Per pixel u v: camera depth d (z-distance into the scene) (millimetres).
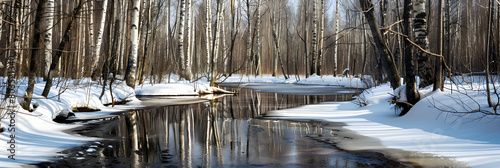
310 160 4367
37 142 5188
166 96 15820
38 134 5793
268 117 8633
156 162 4273
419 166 3979
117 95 11773
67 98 9133
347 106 10648
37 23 7012
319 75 30188
